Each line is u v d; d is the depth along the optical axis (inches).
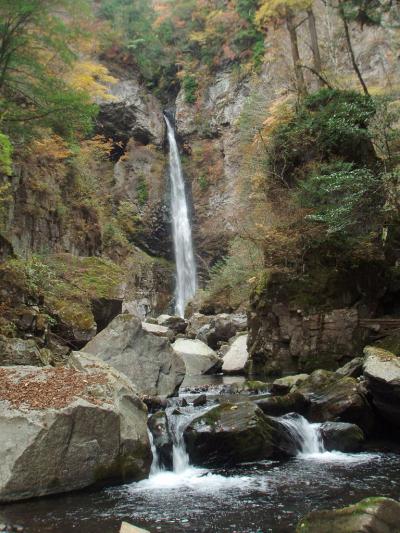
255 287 644.7
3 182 662.5
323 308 554.9
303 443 310.8
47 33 559.8
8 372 275.4
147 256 1469.0
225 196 1519.4
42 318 470.3
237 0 1561.3
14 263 492.7
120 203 1498.5
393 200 501.7
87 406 240.5
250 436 285.9
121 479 249.1
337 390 360.2
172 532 190.2
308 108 692.7
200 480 255.8
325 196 571.8
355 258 556.4
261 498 226.7
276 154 677.9
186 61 1750.7
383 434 353.7
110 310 644.7
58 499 224.1
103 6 1769.2
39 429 225.5
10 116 583.5
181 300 1509.6
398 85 876.0
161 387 427.2
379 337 506.9
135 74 1739.7
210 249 1525.6
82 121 635.5
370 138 574.2
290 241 588.7
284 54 1050.1
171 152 1697.8
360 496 226.7
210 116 1638.8
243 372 650.8
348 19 637.9
